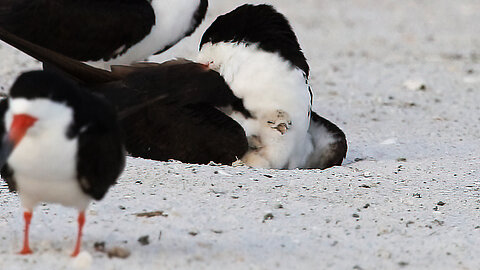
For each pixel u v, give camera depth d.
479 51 46.81
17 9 25.95
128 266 15.21
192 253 16.05
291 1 59.16
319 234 17.81
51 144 14.04
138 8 25.52
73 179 14.55
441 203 20.44
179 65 24.00
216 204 19.27
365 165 24.56
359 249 17.06
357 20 54.84
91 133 14.39
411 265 16.36
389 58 44.22
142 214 18.20
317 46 46.78
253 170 22.47
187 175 21.47
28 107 13.77
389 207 19.92
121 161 15.42
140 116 23.25
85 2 25.70
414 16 56.91
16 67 35.53
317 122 24.88
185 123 22.94
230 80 23.45
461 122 31.50
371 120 31.36
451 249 17.34
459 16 57.25
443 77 39.88
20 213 18.30
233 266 15.55
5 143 13.75
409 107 33.78
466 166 24.61
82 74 23.66
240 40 23.66
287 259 16.12
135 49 26.36
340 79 38.84
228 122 22.78
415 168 24.22
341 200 20.25
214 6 53.12
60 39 26.02
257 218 18.55
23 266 15.08
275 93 23.08
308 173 22.73
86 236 16.77
